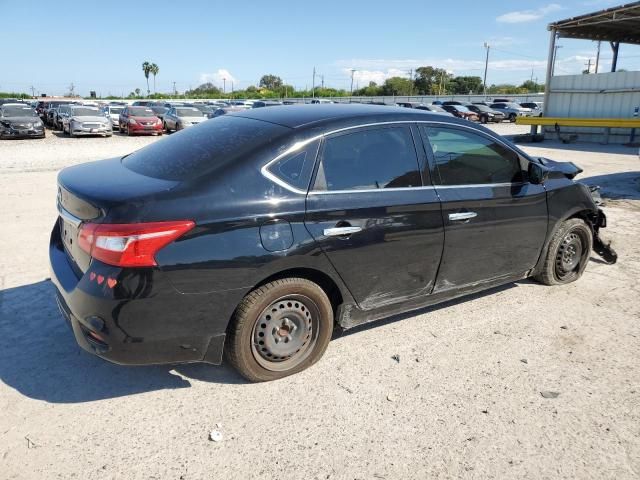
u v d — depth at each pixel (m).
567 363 3.47
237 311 2.95
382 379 3.24
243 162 2.94
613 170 13.26
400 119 3.56
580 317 4.18
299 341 3.22
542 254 4.56
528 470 2.48
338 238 3.14
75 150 17.61
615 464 2.53
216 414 2.87
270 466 2.48
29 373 3.23
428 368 3.38
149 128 25.28
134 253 2.57
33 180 10.60
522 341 3.76
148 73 110.94
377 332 3.87
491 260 4.05
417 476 2.43
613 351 3.64
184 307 2.73
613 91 21.70
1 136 22.09
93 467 2.45
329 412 2.90
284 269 2.98
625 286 4.88
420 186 3.55
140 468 2.45
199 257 2.71
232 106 36.53
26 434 2.67
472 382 3.22
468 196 3.76
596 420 2.87
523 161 4.18
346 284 3.28
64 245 3.22
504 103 41.34
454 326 3.99
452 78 103.25
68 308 2.84
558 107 24.17
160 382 3.17
